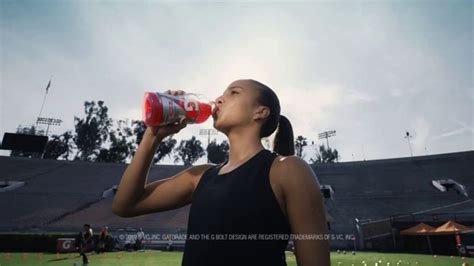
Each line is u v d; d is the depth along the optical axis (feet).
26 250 71.00
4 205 113.09
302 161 4.22
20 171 142.20
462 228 70.33
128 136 218.59
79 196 127.03
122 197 5.30
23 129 204.23
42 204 117.50
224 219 3.99
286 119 6.03
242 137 4.91
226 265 3.82
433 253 78.48
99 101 222.07
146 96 5.20
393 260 54.85
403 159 150.82
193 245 4.21
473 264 48.16
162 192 5.62
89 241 66.13
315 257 3.54
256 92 5.10
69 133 218.38
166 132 5.37
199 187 4.94
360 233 91.15
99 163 158.81
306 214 3.71
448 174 132.16
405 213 106.42
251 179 4.17
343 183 140.26
